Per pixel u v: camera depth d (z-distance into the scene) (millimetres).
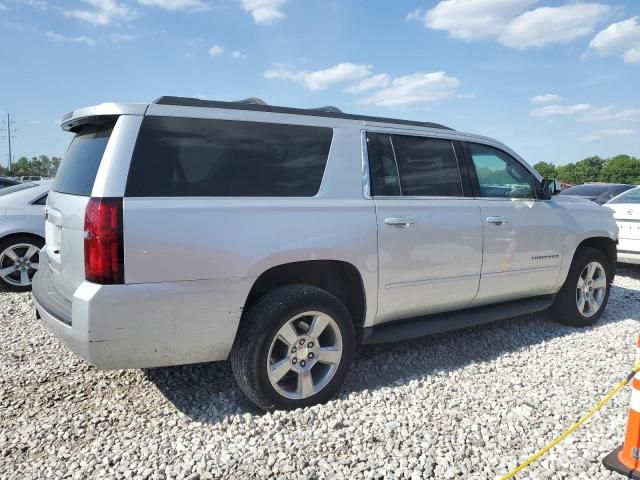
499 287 4551
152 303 2861
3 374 3922
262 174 3305
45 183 6902
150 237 2836
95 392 3646
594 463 2814
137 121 2963
